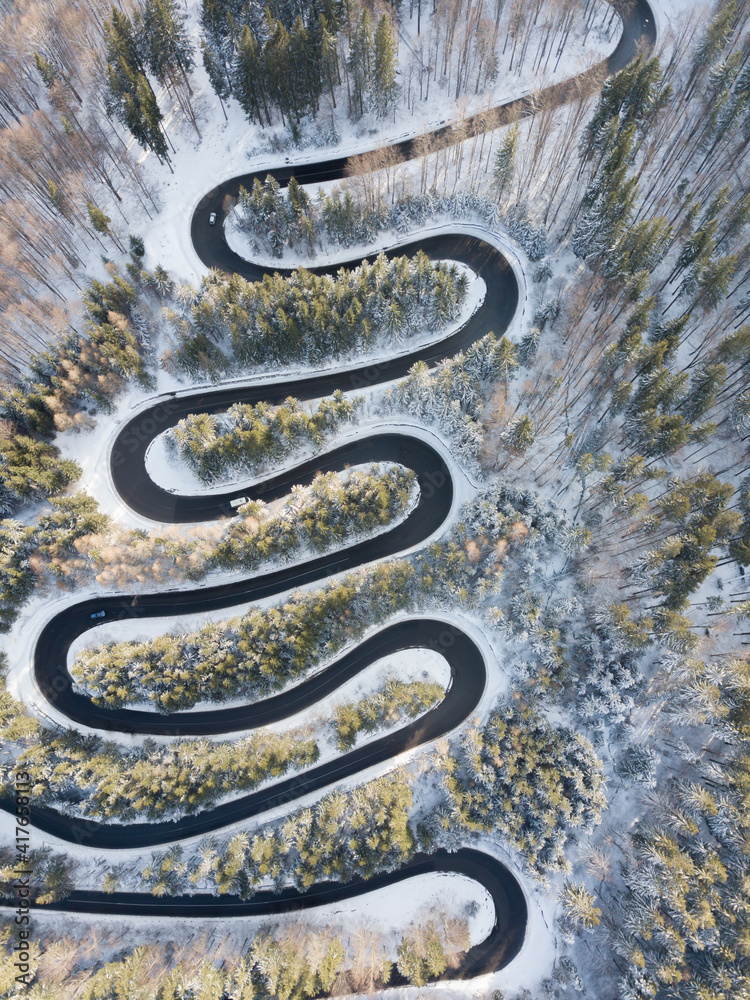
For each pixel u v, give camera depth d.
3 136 69.62
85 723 63.81
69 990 53.19
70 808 60.59
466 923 58.25
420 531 67.81
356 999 56.56
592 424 67.75
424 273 67.94
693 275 63.31
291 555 66.38
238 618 63.56
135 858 61.19
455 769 60.84
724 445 66.06
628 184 61.84
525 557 62.72
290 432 66.19
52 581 65.44
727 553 62.84
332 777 62.75
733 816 53.28
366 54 71.25
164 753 61.62
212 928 59.31
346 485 67.12
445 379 66.81
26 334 71.00
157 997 52.50
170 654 60.12
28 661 64.88
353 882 60.44
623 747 60.50
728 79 67.50
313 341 69.06
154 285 71.62
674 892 51.06
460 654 64.88
